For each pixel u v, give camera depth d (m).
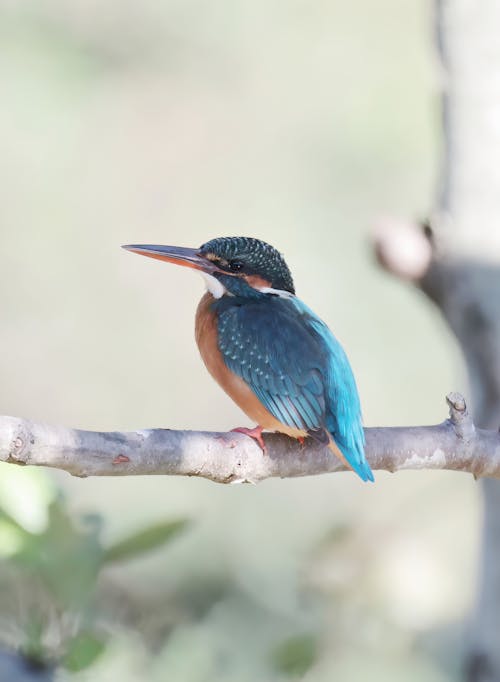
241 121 17.95
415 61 17.52
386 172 17.22
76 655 5.25
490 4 8.07
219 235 17.58
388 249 8.19
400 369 16.48
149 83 17.66
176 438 5.22
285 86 17.86
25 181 16.77
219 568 11.93
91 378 16.97
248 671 7.93
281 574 11.40
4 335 16.81
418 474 15.02
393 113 17.33
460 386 9.36
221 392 17.27
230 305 6.98
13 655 5.27
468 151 8.12
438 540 12.08
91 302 17.25
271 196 17.59
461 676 9.09
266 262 7.18
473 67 8.12
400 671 9.14
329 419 6.16
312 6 17.77
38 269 17.00
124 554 5.47
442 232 8.14
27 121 16.53
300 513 14.19
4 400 16.61
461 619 9.45
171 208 17.69
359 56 17.73
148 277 17.58
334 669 9.09
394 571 8.29
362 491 14.75
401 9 17.69
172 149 17.72
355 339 16.59
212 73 17.95
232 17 17.83
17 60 16.42
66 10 16.97
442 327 16.36
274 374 6.50
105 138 17.38
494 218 8.05
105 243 17.39
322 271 16.97
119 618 7.53
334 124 17.55
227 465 5.56
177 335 17.39
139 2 17.48
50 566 5.29
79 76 16.92
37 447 4.69
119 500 13.59
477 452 6.11
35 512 5.40
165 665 7.41
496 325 7.83
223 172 17.91
